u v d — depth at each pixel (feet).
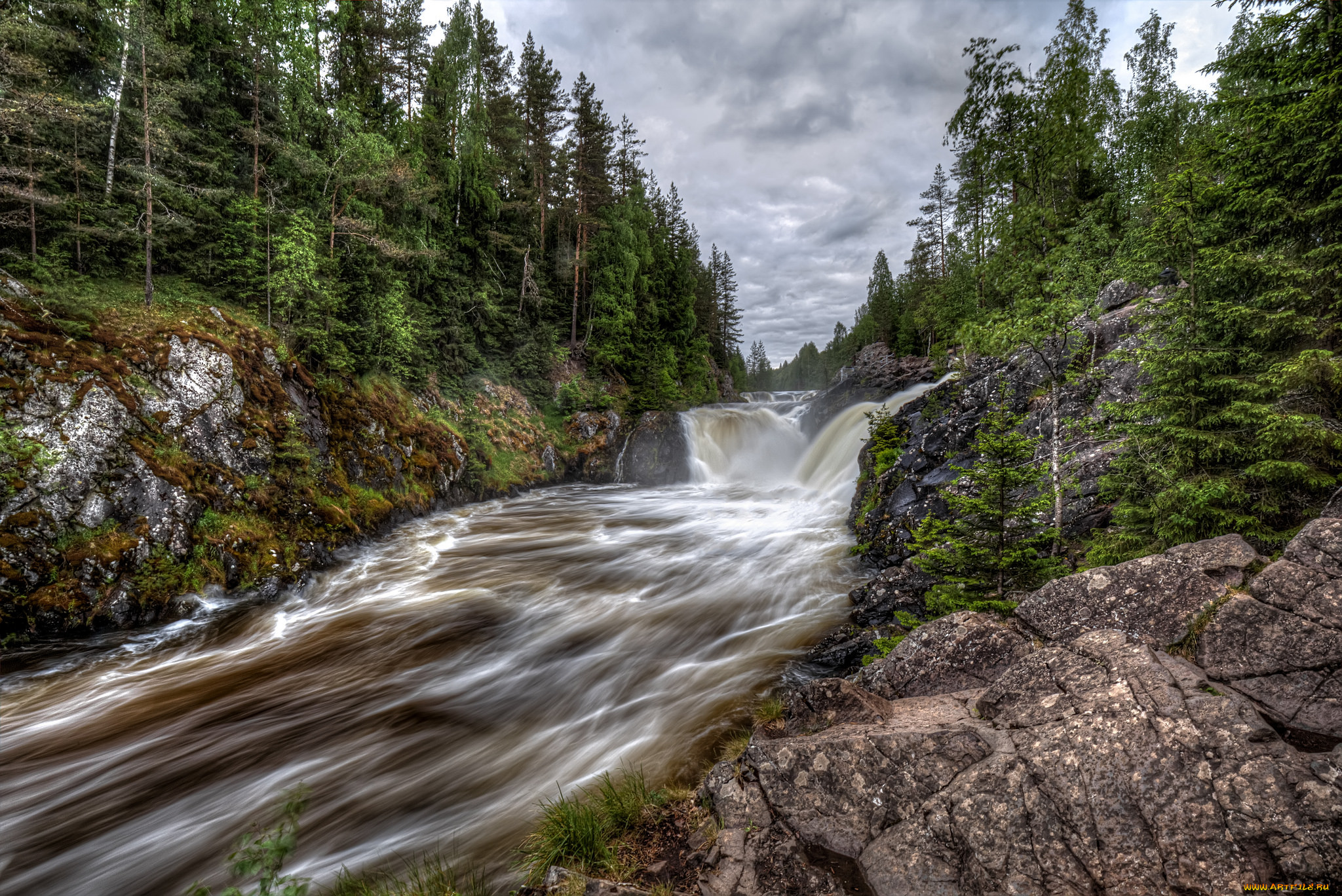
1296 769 10.76
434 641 34.96
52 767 22.20
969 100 66.80
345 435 59.36
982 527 24.84
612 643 34.37
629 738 23.52
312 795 20.30
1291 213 23.03
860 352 182.70
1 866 17.35
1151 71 87.56
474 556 54.75
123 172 55.83
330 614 39.42
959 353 68.49
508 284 109.09
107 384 39.50
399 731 24.82
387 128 89.40
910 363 130.93
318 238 63.72
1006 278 63.46
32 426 35.47
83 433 37.09
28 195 43.93
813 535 58.75
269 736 24.40
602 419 106.11
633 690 28.30
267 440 48.37
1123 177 80.38
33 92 43.60
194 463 42.24
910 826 12.73
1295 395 22.11
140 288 50.44
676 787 19.17
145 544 37.17
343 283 64.69
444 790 20.45
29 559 33.12
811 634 34.60
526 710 26.61
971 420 48.73
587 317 125.08
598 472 102.58
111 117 55.36
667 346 141.79
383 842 17.76
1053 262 50.90
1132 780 11.59
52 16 51.24
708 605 40.60
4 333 37.01
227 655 33.04
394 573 48.91
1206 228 24.68
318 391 58.49
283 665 31.68
